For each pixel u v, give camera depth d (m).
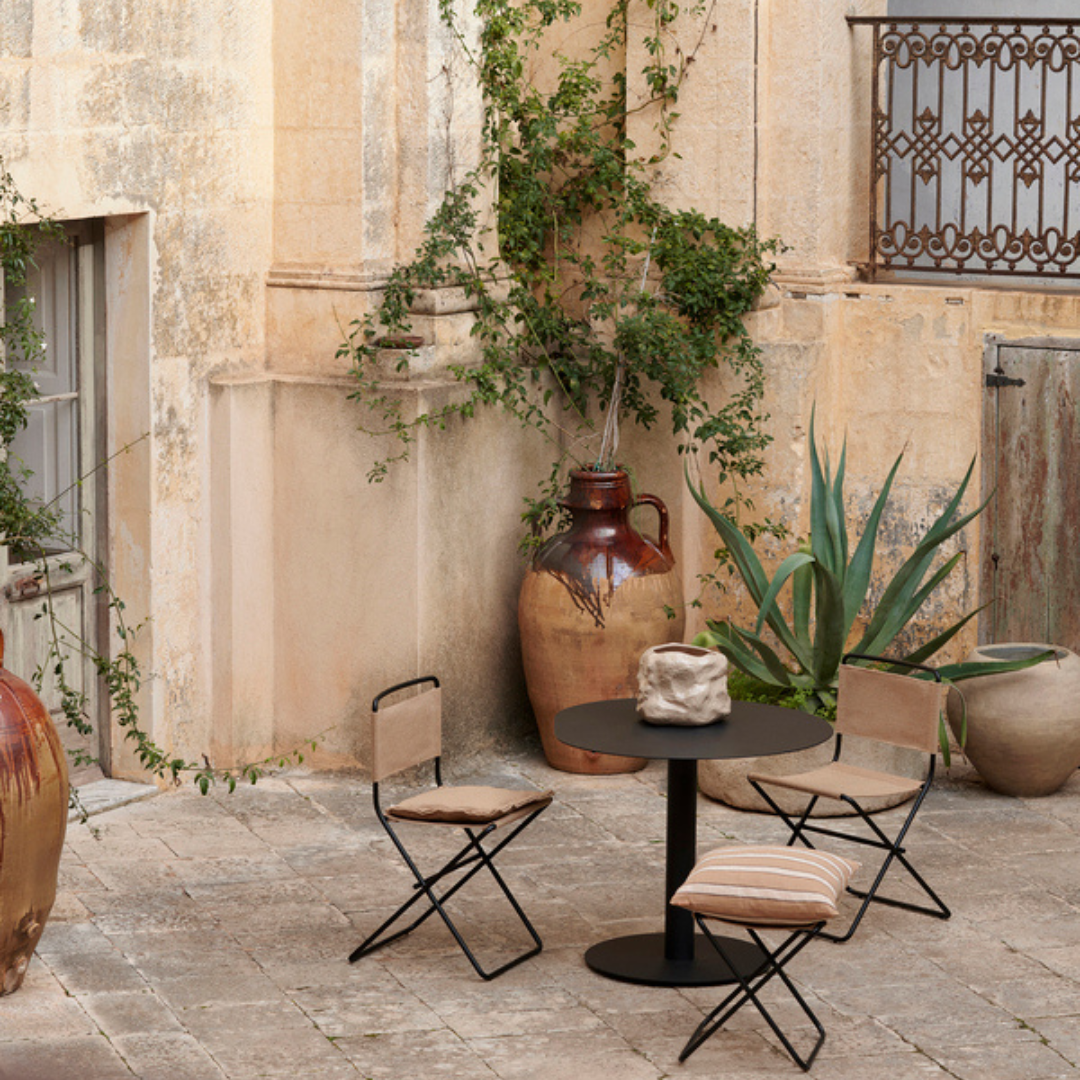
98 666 8.01
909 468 9.73
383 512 8.60
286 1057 5.86
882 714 7.23
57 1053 5.84
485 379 8.82
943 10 11.28
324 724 8.90
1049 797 8.64
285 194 8.78
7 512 7.34
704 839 8.02
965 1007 6.29
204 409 8.61
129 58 7.99
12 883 6.10
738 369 9.59
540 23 9.62
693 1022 6.17
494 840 8.01
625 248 9.61
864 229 10.05
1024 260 10.91
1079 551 9.30
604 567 8.88
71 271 8.24
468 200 8.98
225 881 7.46
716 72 9.57
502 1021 6.16
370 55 8.55
